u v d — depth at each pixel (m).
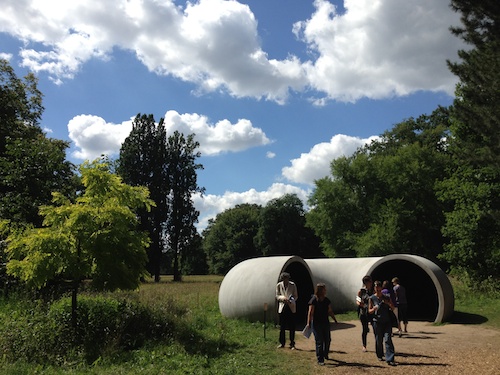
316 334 8.38
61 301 11.06
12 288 13.52
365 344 9.75
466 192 24.00
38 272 9.02
